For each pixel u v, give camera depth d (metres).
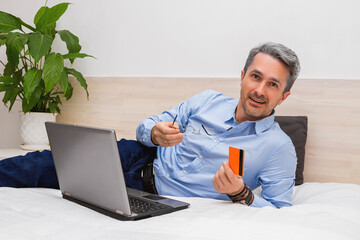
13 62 2.16
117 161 0.95
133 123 2.39
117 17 2.44
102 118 2.48
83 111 2.53
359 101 1.90
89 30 2.51
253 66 1.39
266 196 1.39
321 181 1.96
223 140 1.47
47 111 2.41
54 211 1.01
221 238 0.79
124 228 0.88
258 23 2.09
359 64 1.91
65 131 1.09
